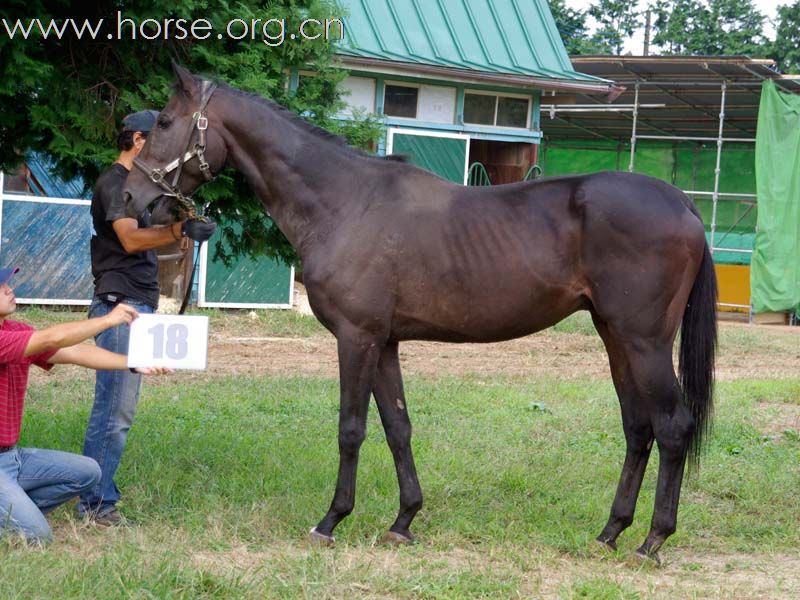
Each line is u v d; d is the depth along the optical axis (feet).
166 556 14.94
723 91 65.31
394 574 14.90
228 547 16.17
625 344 16.03
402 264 16.33
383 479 20.48
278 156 17.08
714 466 22.94
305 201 16.97
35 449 16.37
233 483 19.45
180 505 18.25
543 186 16.55
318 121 21.85
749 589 15.20
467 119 55.36
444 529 17.69
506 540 17.17
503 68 54.44
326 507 18.38
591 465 22.62
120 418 17.37
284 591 13.96
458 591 14.33
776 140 61.93
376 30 52.42
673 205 16.06
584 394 32.42
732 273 70.74
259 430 24.81
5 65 17.94
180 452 21.56
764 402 33.22
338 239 16.57
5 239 45.24
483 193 16.69
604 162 89.30
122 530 16.80
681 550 17.40
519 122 56.95
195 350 15.05
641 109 74.64
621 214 15.80
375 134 22.70
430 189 16.72
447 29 55.01
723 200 82.64
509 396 31.53
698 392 16.24
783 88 64.64
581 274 16.15
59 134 18.99
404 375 35.58
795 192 61.87
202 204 20.85
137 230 16.76
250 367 35.83
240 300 49.88
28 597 13.03
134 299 17.47
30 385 29.84
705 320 16.24
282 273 50.60
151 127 17.42
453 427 26.37
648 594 14.70
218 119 17.12
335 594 14.10
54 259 46.24
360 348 16.47
